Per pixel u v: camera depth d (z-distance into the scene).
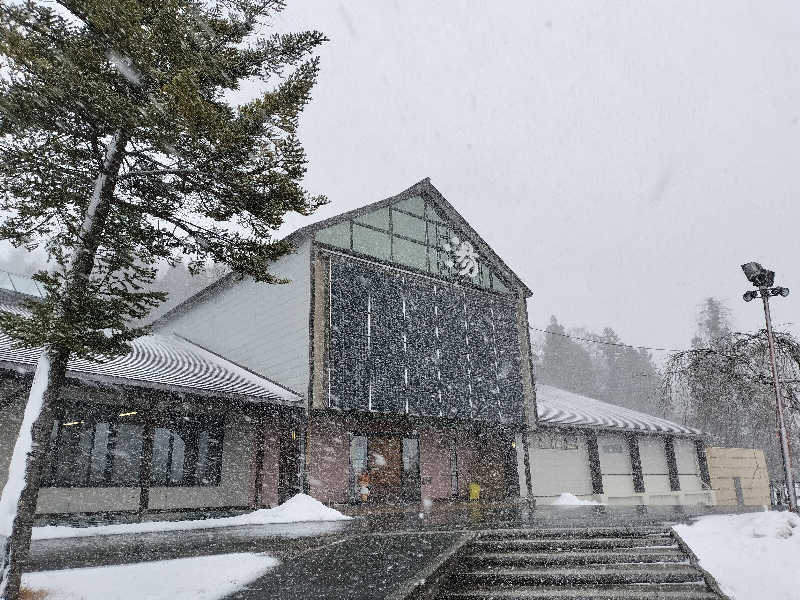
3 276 17.45
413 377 19.27
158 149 6.59
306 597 4.98
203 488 15.27
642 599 5.42
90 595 5.06
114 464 13.52
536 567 6.75
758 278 11.06
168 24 6.15
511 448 23.06
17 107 5.74
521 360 23.58
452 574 6.47
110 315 5.90
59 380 5.72
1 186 6.16
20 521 5.06
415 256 21.05
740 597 5.71
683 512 11.73
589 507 15.69
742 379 11.66
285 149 6.73
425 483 20.92
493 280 23.95
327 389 16.94
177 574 5.96
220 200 7.04
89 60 5.99
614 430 24.06
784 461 10.32
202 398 13.82
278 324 18.55
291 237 18.22
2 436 11.70
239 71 7.04
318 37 7.22
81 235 6.05
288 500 14.77
